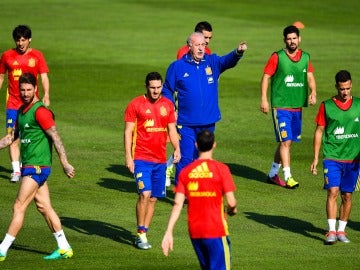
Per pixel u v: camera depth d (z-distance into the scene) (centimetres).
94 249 4628
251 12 12256
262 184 5862
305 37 10625
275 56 5884
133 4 12794
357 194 5641
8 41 10044
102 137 6856
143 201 4638
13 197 5541
